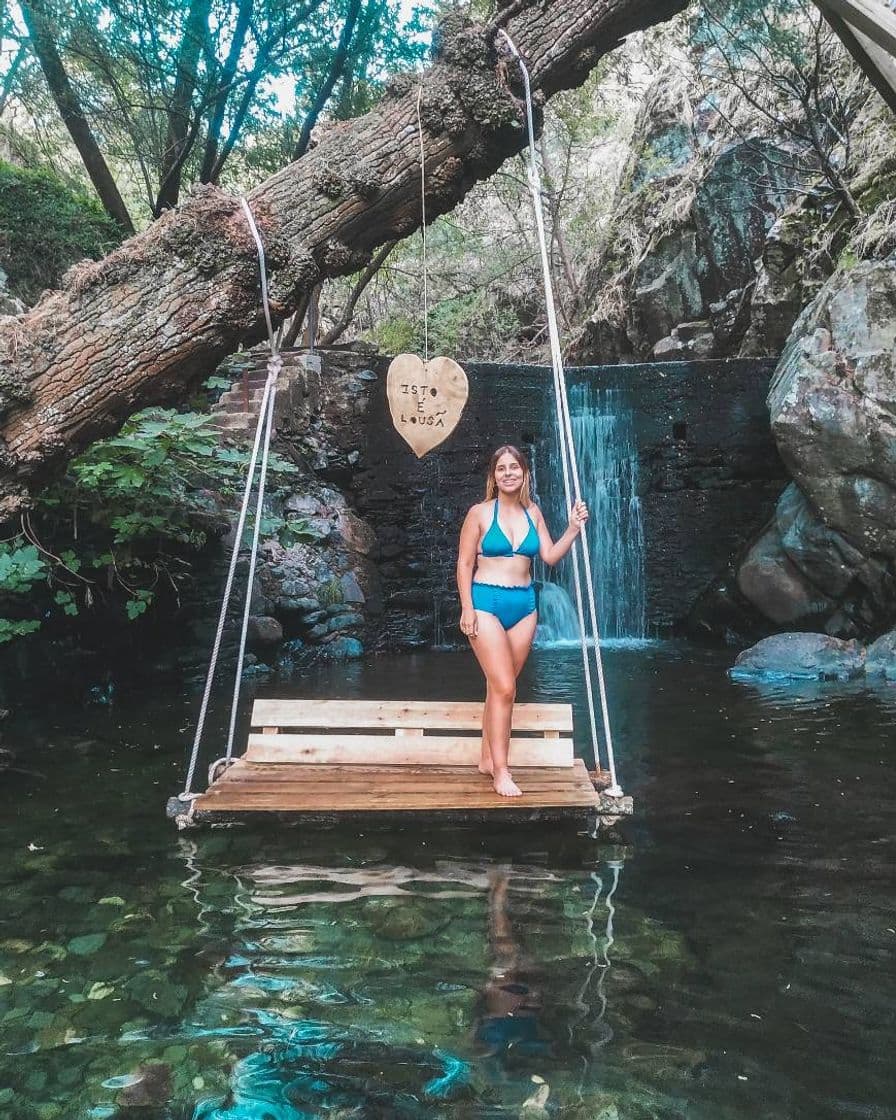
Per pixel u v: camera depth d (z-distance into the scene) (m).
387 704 4.25
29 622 5.52
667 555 11.09
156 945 2.57
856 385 8.50
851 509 8.53
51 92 10.91
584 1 3.64
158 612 7.55
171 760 4.70
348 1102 1.83
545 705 4.23
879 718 5.55
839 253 11.81
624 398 11.27
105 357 3.50
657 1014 2.17
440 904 2.86
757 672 7.57
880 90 2.91
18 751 4.90
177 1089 1.88
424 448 3.87
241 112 10.13
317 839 3.48
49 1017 2.18
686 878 3.08
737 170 13.96
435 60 3.73
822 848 3.36
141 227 15.53
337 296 20.84
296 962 2.46
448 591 10.71
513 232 19.91
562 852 3.34
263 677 7.79
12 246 10.05
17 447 3.53
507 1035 2.08
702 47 12.36
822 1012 2.19
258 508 3.94
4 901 2.90
